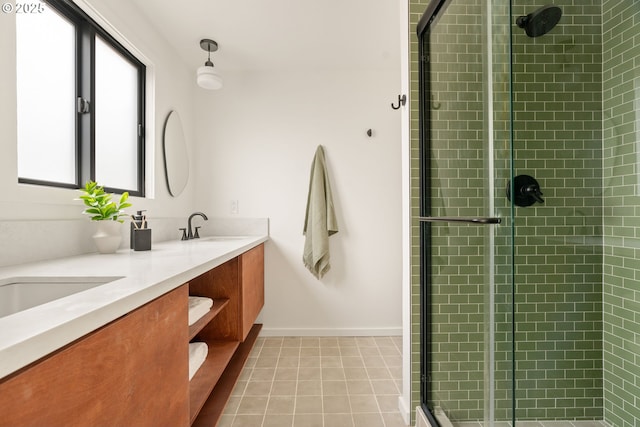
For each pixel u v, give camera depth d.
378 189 2.42
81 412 0.49
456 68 1.15
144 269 0.89
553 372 1.36
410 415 1.39
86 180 1.43
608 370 1.33
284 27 1.88
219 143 2.43
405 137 1.49
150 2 1.65
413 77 1.45
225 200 2.42
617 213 1.31
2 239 0.94
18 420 0.39
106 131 1.63
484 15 1.01
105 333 0.55
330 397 1.59
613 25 1.30
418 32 1.41
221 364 1.42
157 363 0.74
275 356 2.06
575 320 1.36
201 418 1.25
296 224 2.42
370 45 2.08
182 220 2.24
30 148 1.21
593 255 1.36
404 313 1.50
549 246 1.36
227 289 1.68
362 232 2.41
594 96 1.34
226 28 1.89
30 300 0.80
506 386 0.91
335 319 2.42
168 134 2.05
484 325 1.00
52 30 1.31
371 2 1.65
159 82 1.95
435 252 1.31
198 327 1.18
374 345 2.24
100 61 1.59
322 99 2.42
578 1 1.34
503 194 0.93
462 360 1.11
